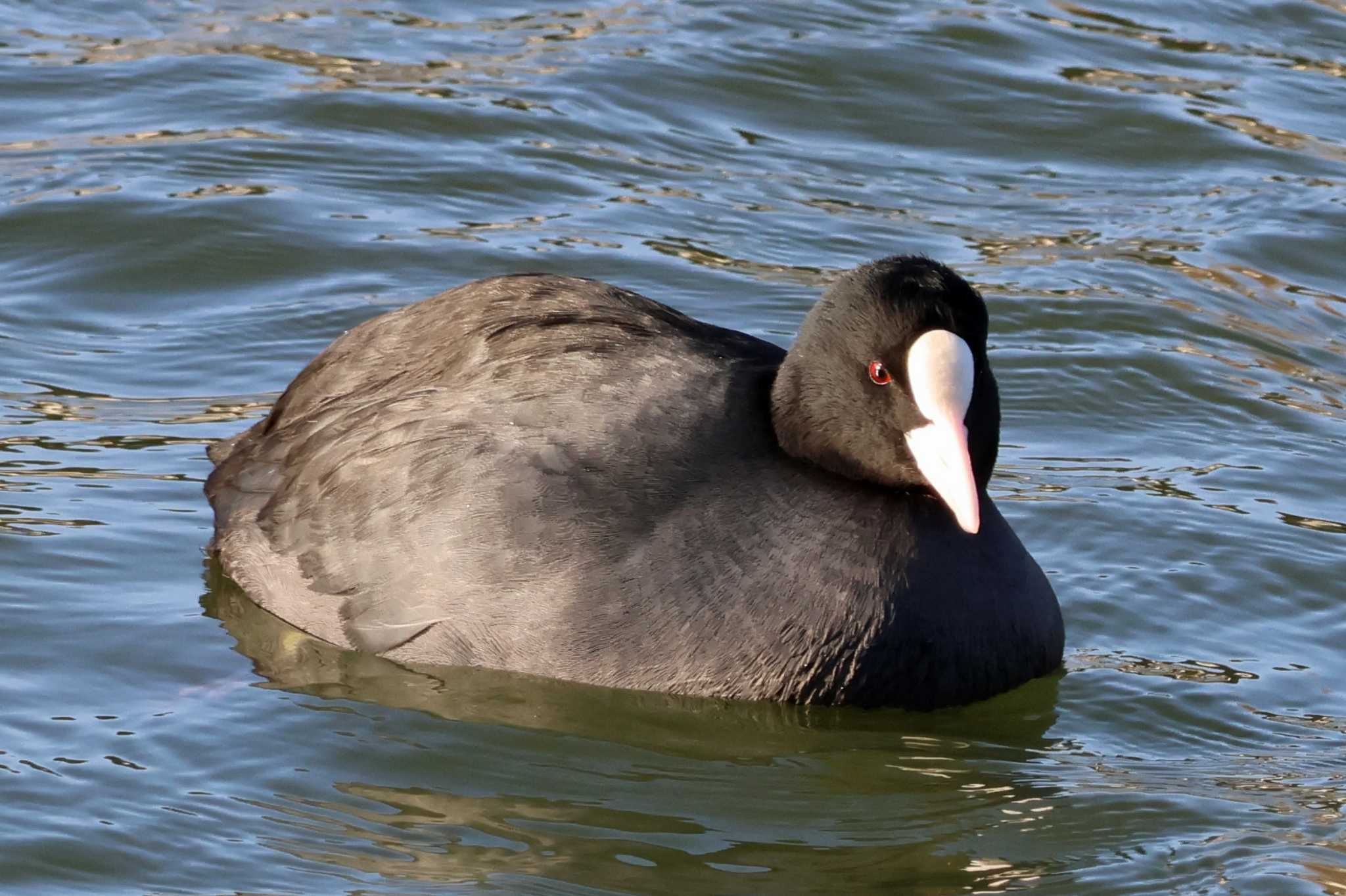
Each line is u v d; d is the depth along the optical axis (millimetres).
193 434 14281
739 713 11055
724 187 18797
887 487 11266
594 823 10086
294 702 11086
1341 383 16156
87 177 18000
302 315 16141
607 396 11328
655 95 20359
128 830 9727
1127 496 14078
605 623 10938
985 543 11414
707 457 11156
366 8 22000
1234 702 11656
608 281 16859
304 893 9273
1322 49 22203
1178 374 16031
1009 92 20875
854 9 22500
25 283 16438
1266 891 9562
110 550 12664
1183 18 22781
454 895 9305
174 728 10758
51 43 20625
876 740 11102
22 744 10484
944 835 10133
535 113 19703
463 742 10781
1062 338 16547
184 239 17188
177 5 21766
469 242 17406
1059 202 18984
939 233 18188
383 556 11430
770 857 9844
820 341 11188
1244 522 13758
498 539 11094
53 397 14719
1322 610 12742
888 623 11008
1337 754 11109
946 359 10797
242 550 12188
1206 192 19266
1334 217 18734
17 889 9203
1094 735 11273
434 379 11922
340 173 18469
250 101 19578
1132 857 9906
